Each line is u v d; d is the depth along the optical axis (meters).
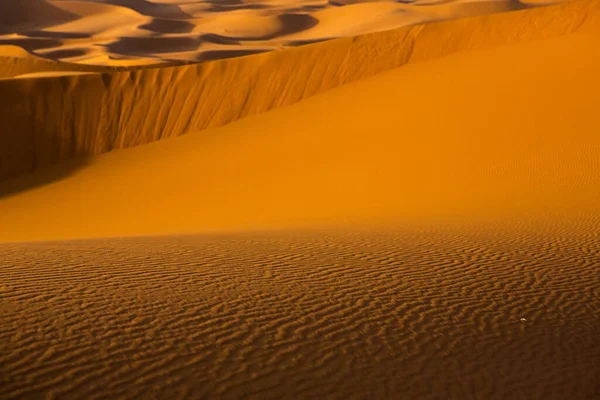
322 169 26.81
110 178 32.97
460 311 7.47
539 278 9.00
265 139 33.47
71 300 6.80
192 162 32.56
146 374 5.24
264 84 40.12
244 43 113.38
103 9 144.00
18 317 6.10
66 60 90.12
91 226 24.92
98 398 4.77
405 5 141.12
